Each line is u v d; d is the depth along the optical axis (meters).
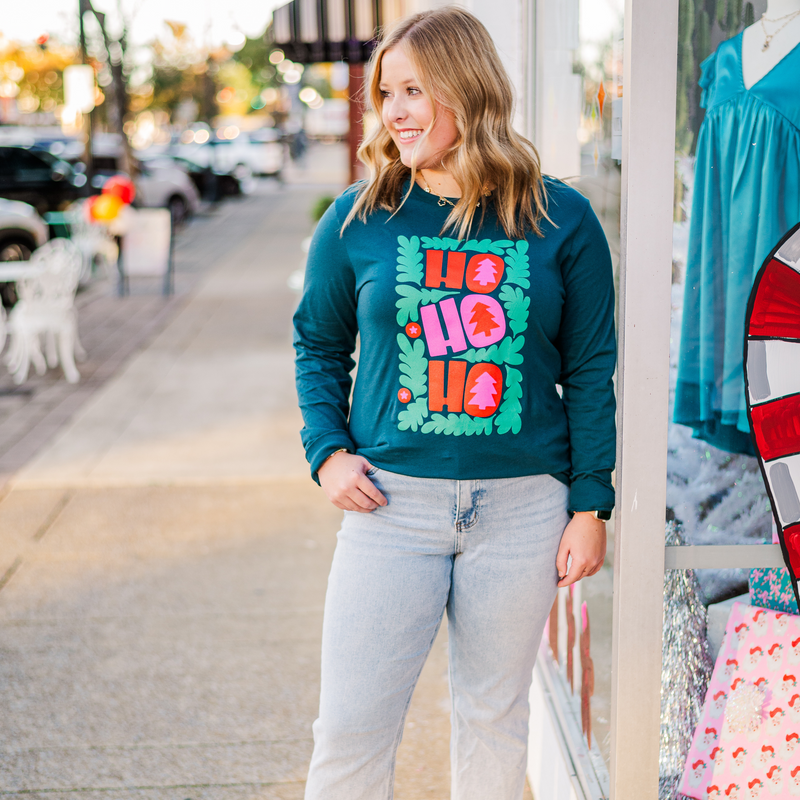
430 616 1.71
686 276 1.73
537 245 1.63
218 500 4.85
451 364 1.61
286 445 5.78
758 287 1.69
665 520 1.67
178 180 19.12
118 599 3.71
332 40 8.49
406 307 1.61
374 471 1.68
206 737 2.77
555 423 1.70
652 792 1.76
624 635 1.70
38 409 6.72
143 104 31.78
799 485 1.71
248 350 8.50
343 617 1.70
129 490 5.00
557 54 2.39
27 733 2.78
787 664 1.81
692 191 1.71
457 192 1.67
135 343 8.91
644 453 1.62
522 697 1.83
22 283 7.40
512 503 1.67
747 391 1.72
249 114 56.22
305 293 1.76
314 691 3.03
